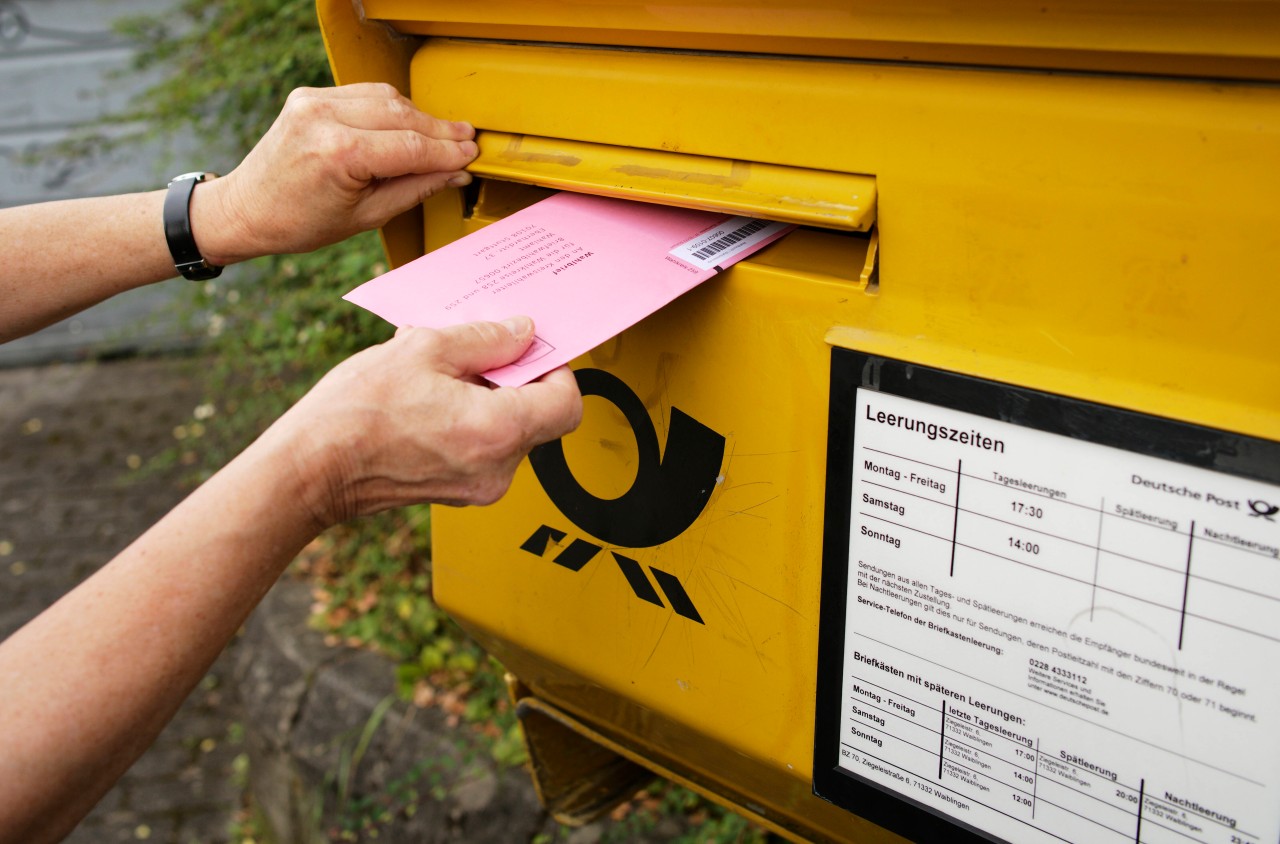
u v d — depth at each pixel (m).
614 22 0.80
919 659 0.77
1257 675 0.67
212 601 0.71
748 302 0.78
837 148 0.74
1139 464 0.68
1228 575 0.67
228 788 2.04
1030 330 0.70
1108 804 0.72
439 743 1.64
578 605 0.92
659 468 0.85
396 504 0.76
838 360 0.75
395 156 0.86
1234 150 0.64
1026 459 0.70
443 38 0.91
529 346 0.76
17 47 3.39
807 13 0.72
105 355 3.68
